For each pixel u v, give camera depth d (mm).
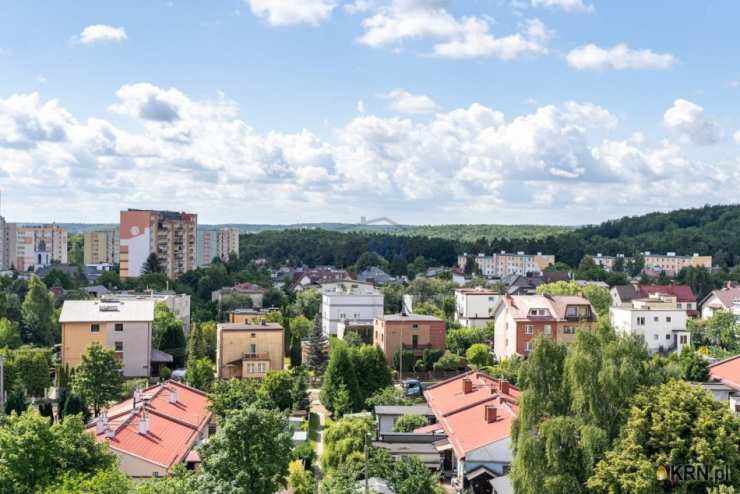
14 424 46156
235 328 106562
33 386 93688
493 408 64062
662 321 130625
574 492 44469
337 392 87250
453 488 61219
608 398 46219
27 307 131750
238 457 42375
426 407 79688
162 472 54094
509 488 53969
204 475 42000
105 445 47938
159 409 66750
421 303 167250
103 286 191500
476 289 170625
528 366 49438
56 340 133250
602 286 183750
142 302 114500
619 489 42031
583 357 47062
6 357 93438
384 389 90562
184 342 122500
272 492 42812
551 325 118188
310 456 67812
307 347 122625
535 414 48250
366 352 93438
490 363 116250
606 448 44562
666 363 52406
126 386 92438
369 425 65875
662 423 42625
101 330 106938
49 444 44969
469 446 60375
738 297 168125
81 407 75625
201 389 93188
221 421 50875
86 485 41125
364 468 54438
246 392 70562
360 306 146000
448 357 115188
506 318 123000
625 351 47750
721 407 44000
